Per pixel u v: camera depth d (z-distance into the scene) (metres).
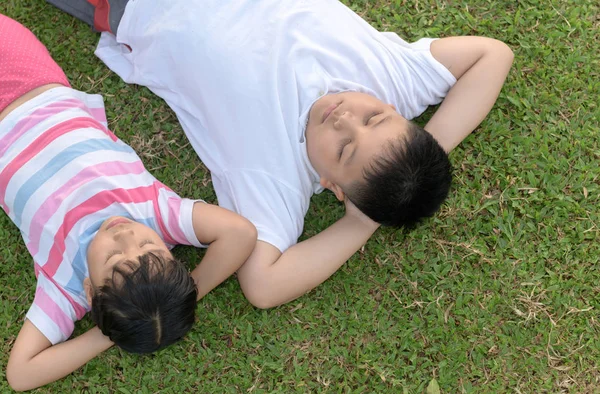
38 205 1.75
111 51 2.07
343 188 1.77
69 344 1.74
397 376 1.92
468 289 1.97
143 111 2.07
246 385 1.90
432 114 2.07
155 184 1.82
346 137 1.69
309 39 1.86
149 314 1.51
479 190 2.03
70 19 2.10
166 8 1.90
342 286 1.98
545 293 1.97
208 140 1.95
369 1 2.12
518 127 2.07
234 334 1.94
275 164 1.82
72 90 1.92
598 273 1.98
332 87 1.83
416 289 1.97
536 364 1.93
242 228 1.73
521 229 2.00
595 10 2.11
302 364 1.93
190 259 1.97
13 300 1.95
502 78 1.93
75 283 1.74
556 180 2.02
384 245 2.00
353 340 1.96
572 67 2.09
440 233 2.00
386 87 1.89
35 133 1.79
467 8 2.12
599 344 1.93
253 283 1.79
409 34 2.12
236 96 1.84
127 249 1.56
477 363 1.93
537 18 2.11
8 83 1.80
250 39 1.85
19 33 1.87
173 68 1.92
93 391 1.89
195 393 1.91
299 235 1.89
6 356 1.90
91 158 1.77
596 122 2.06
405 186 1.65
